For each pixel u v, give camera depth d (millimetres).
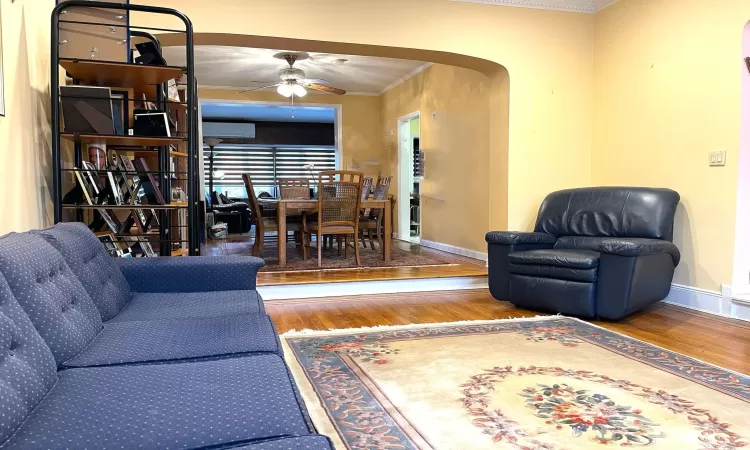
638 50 4359
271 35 4047
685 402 2123
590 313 3500
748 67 3480
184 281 2420
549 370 2510
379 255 6211
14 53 2309
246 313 1982
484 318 3615
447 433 1856
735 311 3598
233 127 12414
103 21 2752
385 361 2648
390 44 4332
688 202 3932
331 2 4180
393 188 8680
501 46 4637
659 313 3768
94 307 1736
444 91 6688
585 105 4906
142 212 3379
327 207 5129
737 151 3551
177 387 1190
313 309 3883
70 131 2656
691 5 3863
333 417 1988
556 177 4852
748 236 3623
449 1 4477
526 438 1817
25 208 2428
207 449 927
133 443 928
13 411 979
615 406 2084
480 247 5828
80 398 1126
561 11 4793
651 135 4246
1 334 1097
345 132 9227
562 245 4191
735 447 1747
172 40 3998
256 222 6223
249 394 1148
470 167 6039
